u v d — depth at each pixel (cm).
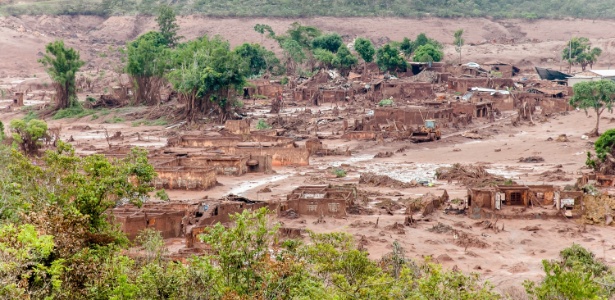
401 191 12688
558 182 13075
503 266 8638
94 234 5888
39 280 4869
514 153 16138
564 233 10000
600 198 10694
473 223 10512
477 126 19888
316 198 10931
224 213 10125
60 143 7325
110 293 5144
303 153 15362
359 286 5619
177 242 9344
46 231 5347
